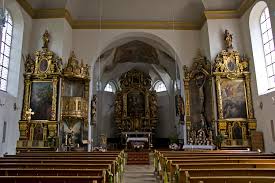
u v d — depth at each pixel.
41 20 17.92
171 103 29.95
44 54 16.94
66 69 17.31
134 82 31.25
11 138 15.02
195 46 19.75
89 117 18.34
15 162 6.93
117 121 29.81
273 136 14.10
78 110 16.81
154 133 30.23
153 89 31.80
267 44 16.06
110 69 29.41
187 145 16.42
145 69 32.19
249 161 6.77
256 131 15.70
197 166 5.79
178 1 19.36
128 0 19.22
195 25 20.06
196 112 18.33
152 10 19.75
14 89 15.76
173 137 24.88
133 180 10.06
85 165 6.04
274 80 15.30
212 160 6.99
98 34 19.64
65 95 17.58
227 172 4.82
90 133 18.73
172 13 19.94
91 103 19.09
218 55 17.53
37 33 17.70
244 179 3.88
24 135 15.72
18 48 16.23
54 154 10.24
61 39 17.52
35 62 16.91
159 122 31.09
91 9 19.48
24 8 16.70
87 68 18.33
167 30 20.05
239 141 16.05
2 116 13.91
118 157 9.20
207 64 18.31
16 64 16.05
